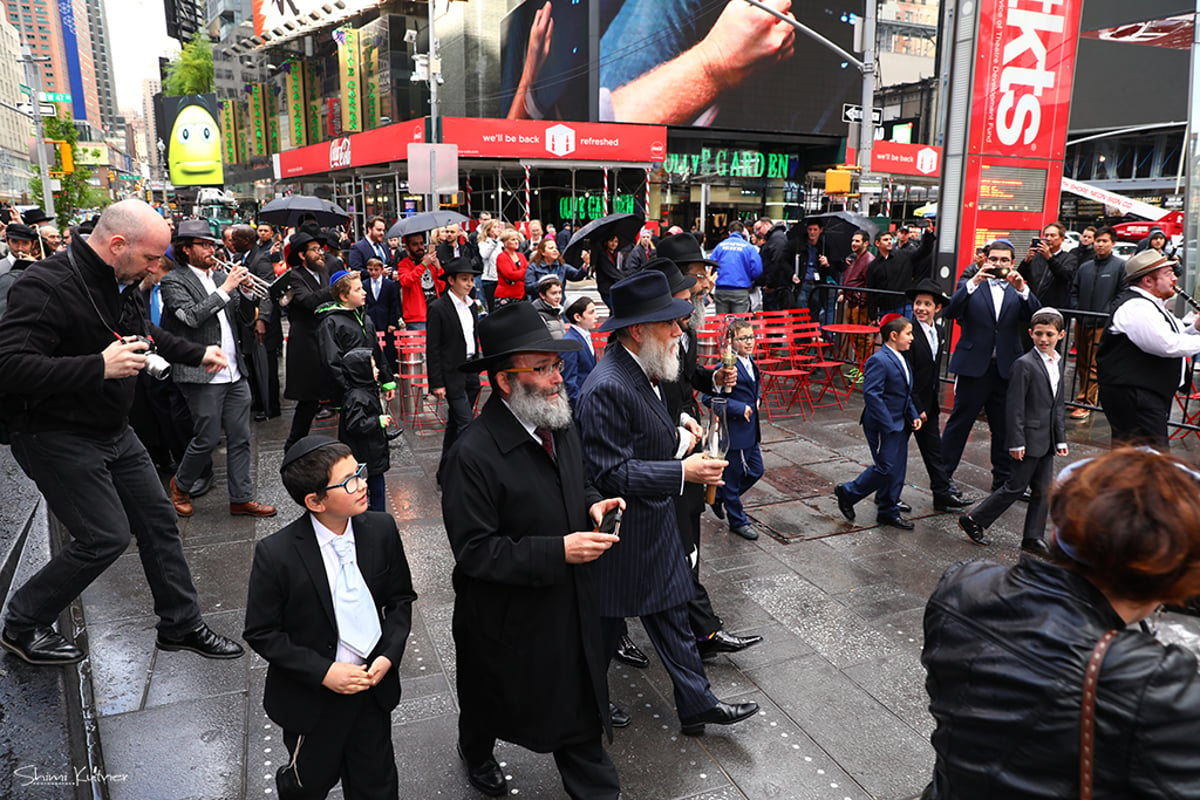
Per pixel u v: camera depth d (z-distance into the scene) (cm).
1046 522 572
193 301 536
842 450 775
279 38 4750
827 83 3219
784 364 1105
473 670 276
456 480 263
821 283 1197
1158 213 2042
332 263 960
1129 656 124
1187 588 129
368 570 256
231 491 581
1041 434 515
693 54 3031
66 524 326
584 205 2884
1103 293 867
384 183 3150
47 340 302
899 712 360
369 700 257
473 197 3103
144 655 395
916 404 589
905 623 442
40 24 19475
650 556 320
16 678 316
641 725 351
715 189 3238
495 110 3791
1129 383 551
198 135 5762
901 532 575
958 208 1002
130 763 314
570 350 259
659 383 351
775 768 321
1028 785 129
